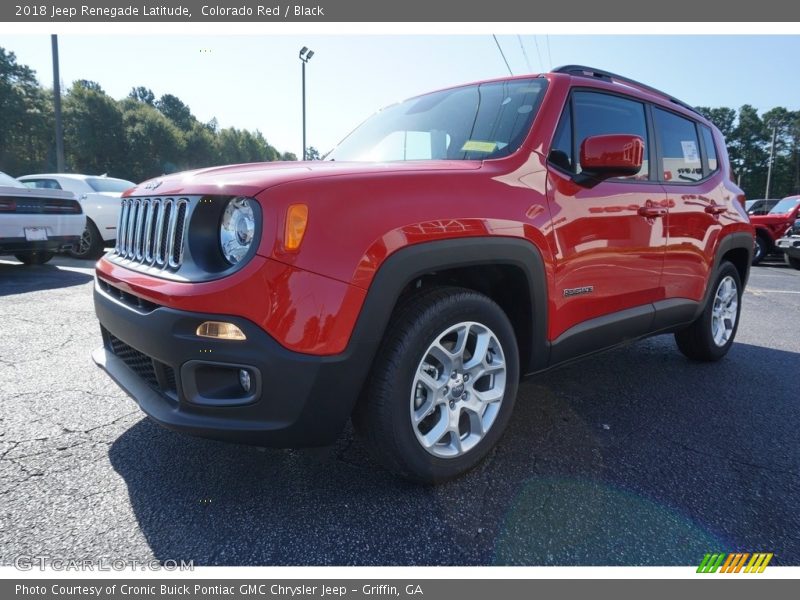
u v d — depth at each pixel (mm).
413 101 3172
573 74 2732
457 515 1883
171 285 1717
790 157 77062
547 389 3242
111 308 2020
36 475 2057
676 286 3205
